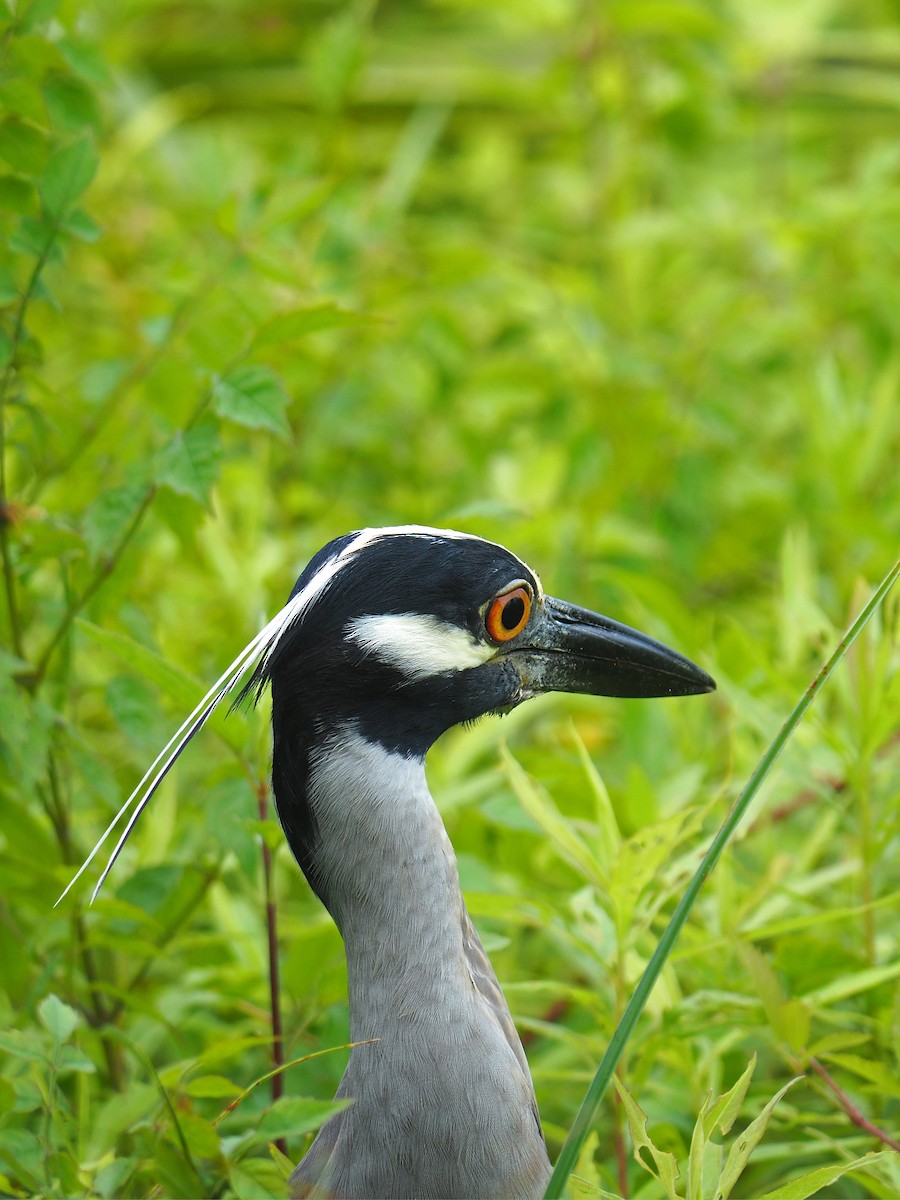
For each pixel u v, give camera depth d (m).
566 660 7.49
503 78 15.67
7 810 8.45
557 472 11.80
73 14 8.53
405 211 16.77
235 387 7.88
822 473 12.34
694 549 12.16
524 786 7.21
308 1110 5.80
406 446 12.91
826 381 11.87
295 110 18.42
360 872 6.48
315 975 7.86
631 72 15.75
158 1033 8.58
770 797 8.54
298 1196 6.32
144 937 8.27
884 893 8.80
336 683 6.46
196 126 17.91
